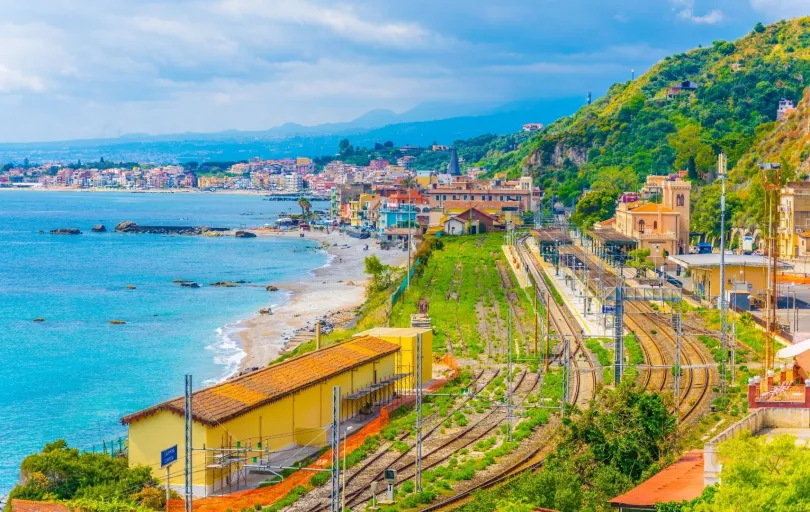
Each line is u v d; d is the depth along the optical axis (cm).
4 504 6744
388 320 14450
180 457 7262
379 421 9019
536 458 7712
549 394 9894
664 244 19675
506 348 12706
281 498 6881
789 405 5847
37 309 18312
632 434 6744
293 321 16612
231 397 7700
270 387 8156
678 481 5672
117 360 13438
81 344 14650
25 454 9175
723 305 10875
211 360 13388
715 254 16412
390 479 6781
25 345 14588
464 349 12694
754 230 19638
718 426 7962
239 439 7619
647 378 10038
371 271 19562
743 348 11175
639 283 15025
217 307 18512
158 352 13988
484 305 15950
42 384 12025
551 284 17588
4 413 10631
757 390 5928
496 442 8356
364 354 9775
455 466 7638
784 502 4128
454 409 9531
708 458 5141
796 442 5441
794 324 11719
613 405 7000
